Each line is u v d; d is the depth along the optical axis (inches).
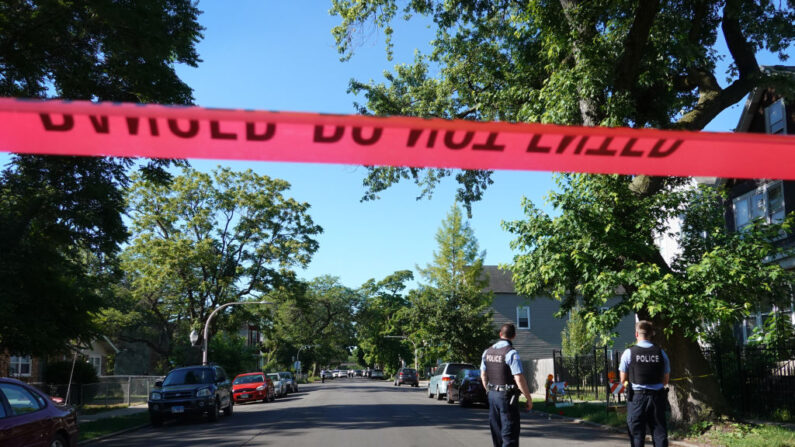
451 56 784.3
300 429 593.0
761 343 622.5
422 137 102.1
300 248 1679.4
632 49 505.4
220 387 774.5
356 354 5600.4
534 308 1844.2
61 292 669.9
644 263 468.4
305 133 98.3
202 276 1663.4
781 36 589.0
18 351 657.0
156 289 1670.8
